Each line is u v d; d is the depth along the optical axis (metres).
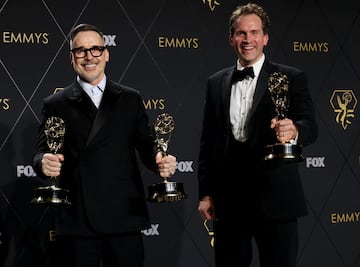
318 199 3.43
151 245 3.22
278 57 3.38
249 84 2.43
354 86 3.50
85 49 2.35
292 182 2.36
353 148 3.49
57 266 2.34
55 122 2.31
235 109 2.44
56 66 3.12
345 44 3.49
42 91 3.10
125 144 2.37
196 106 3.29
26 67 3.08
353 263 3.48
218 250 2.49
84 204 2.28
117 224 2.29
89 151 2.32
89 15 3.15
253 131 2.36
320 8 3.46
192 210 3.27
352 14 3.50
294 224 2.37
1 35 3.05
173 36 3.26
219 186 2.47
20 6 3.08
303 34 3.43
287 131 2.13
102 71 2.40
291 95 2.35
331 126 3.46
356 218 3.49
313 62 3.44
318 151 3.43
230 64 3.33
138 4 3.22
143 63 3.22
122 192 2.32
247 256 2.46
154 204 3.22
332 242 3.44
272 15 3.38
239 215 2.41
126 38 3.20
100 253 2.35
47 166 2.19
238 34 2.41
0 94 3.05
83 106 2.36
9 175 3.06
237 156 2.41
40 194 2.24
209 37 3.31
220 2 3.33
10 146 3.06
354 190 3.49
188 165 3.27
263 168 2.35
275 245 2.36
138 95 2.45
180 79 3.27
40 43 3.10
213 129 2.50
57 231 2.30
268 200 2.33
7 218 3.06
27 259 3.08
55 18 3.12
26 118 3.08
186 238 3.26
